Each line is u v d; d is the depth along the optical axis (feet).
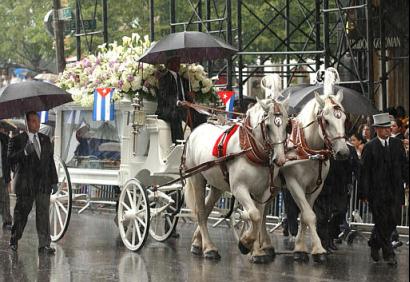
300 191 47.37
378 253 48.70
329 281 42.37
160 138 53.21
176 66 54.54
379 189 47.50
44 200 51.34
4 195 64.75
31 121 51.19
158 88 54.29
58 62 84.23
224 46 53.06
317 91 51.75
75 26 92.84
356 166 52.34
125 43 57.72
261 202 47.32
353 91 52.70
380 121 47.67
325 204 51.90
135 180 52.80
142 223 52.21
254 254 47.91
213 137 48.88
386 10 71.51
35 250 52.75
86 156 57.72
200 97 56.90
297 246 48.62
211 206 50.70
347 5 73.36
